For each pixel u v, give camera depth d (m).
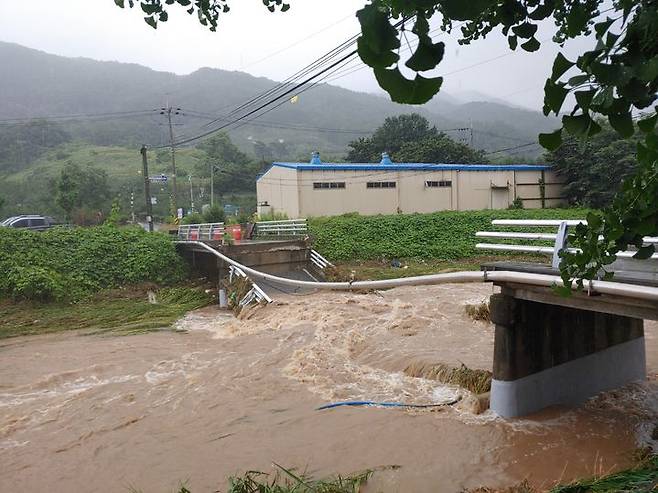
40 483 8.84
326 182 37.91
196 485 8.46
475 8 1.52
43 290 23.55
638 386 11.61
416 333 16.41
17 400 12.77
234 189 71.38
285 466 8.89
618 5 2.06
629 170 40.06
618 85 1.79
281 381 13.27
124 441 10.28
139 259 27.58
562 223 8.67
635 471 6.76
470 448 9.05
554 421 9.84
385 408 11.09
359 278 24.88
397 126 62.09
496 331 10.17
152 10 3.18
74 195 44.00
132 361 15.65
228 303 23.67
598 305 8.45
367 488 8.01
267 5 3.27
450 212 36.34
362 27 1.56
